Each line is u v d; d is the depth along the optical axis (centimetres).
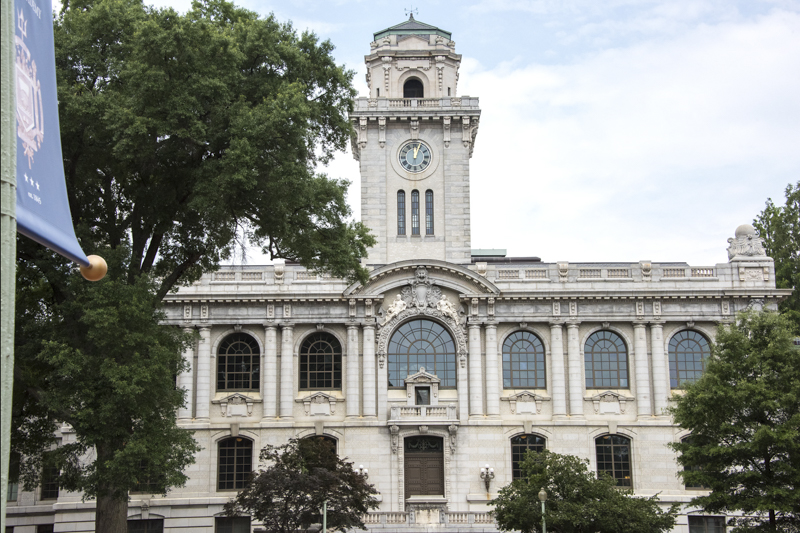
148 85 3441
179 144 3669
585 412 6731
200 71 3578
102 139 3594
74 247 1497
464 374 6762
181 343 3988
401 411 6600
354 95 4325
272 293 6738
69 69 3644
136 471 3444
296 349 6806
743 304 6831
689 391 4988
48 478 6581
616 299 6831
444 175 7312
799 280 7550
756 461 4856
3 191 1182
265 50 3872
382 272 6788
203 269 4694
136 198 3828
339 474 5159
